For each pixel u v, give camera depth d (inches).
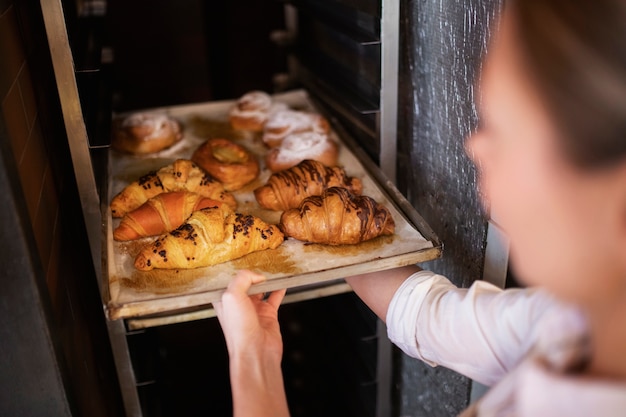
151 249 31.7
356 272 30.8
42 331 27.3
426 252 31.6
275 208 36.8
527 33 15.4
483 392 34.3
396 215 35.0
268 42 67.2
